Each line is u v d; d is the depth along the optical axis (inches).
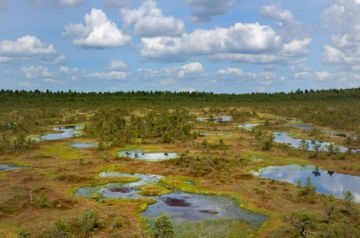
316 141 4948.3
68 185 2896.2
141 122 5782.5
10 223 2081.7
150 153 4178.2
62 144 4630.9
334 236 1836.9
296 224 1964.8
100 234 1950.1
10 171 3280.0
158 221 1891.0
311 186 2672.2
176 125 5546.3
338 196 2674.7
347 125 6225.4
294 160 3777.1
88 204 2449.6
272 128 6151.6
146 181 3058.6
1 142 4591.5
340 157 3821.4
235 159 3720.5
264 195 2620.6
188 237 1942.7
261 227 2064.5
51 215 2209.6
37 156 3900.1
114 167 3454.7
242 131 5767.7
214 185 2898.6
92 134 5305.1
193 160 3627.0
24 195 2588.6
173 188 2861.7
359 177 3225.9
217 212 2330.2
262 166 3526.1
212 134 5497.1
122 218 2164.1
